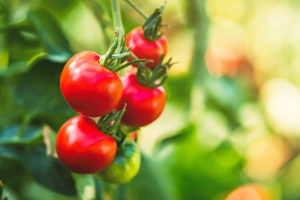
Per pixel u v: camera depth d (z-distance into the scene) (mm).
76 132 377
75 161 376
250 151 1017
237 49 1038
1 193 393
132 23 602
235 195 766
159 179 530
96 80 366
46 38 459
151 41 412
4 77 492
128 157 402
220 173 720
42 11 466
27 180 510
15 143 448
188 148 698
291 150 1109
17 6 543
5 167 494
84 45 657
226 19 1094
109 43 471
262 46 1130
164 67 400
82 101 368
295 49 1146
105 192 504
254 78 1052
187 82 690
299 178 1042
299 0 1148
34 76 461
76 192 448
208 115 763
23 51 487
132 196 516
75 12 612
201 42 586
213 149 740
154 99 400
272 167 1134
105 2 540
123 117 402
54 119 468
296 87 1129
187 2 578
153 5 726
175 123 750
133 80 404
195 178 710
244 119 787
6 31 471
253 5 1110
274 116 1088
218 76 777
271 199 956
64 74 372
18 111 491
